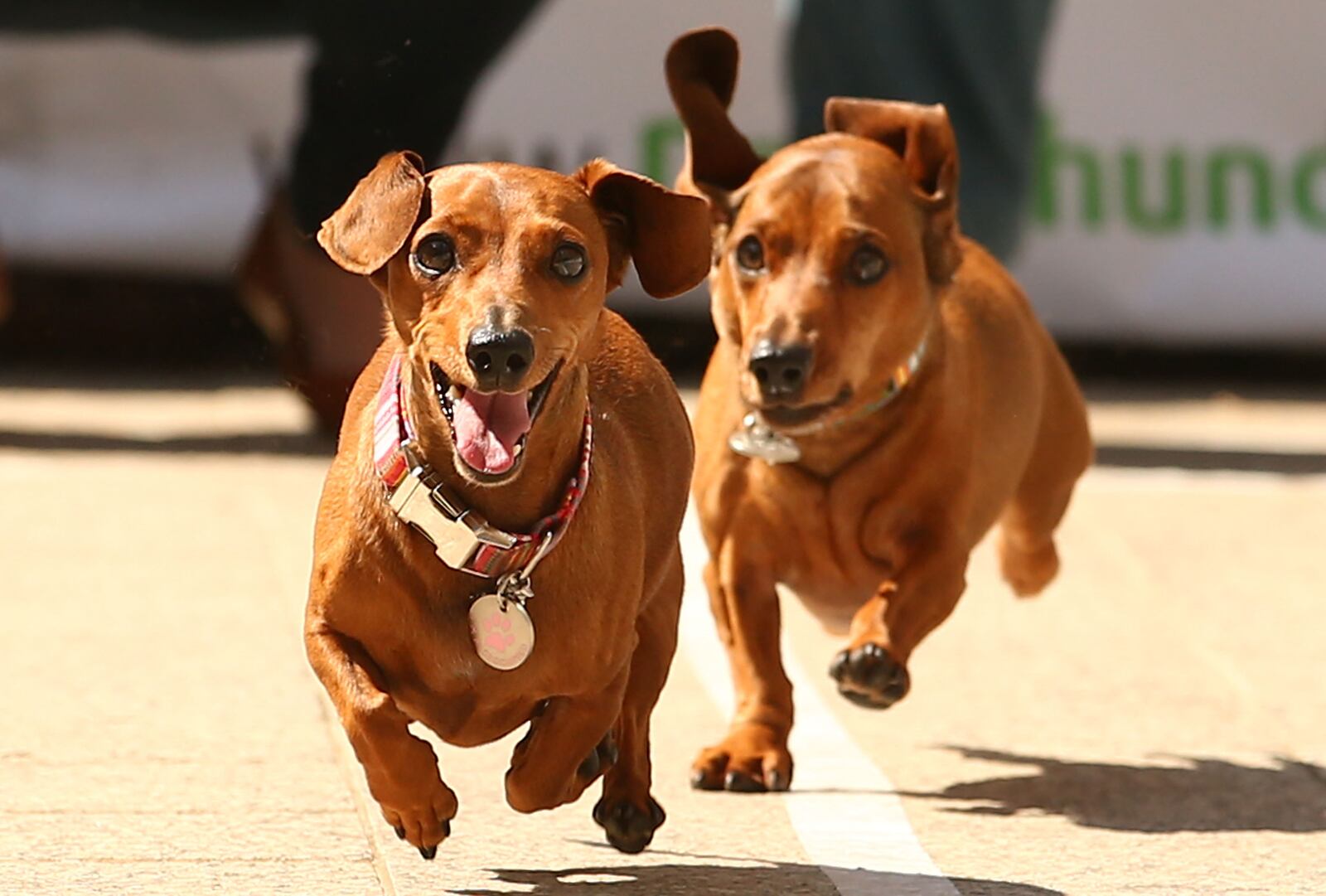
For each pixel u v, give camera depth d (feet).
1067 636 41.65
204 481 55.06
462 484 23.98
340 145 53.11
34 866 26.32
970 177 60.54
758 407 31.37
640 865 27.14
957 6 59.47
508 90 70.03
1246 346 74.64
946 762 33.27
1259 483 57.57
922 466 32.35
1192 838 29.22
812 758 33.35
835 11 58.54
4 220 70.79
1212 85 72.69
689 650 40.42
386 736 23.62
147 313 77.87
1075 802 31.01
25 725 33.12
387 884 25.98
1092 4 72.08
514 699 24.66
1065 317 73.26
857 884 26.58
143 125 71.00
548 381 23.59
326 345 59.93
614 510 24.97
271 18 70.33
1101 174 72.69
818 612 34.45
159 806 29.07
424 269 23.77
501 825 28.81
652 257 25.30
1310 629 42.19
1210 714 36.14
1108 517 52.95
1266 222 73.10
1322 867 27.84
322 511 25.02
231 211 71.20
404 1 52.06
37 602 41.83
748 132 69.92
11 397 70.18
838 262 31.65
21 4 69.87
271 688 35.78
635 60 70.38
